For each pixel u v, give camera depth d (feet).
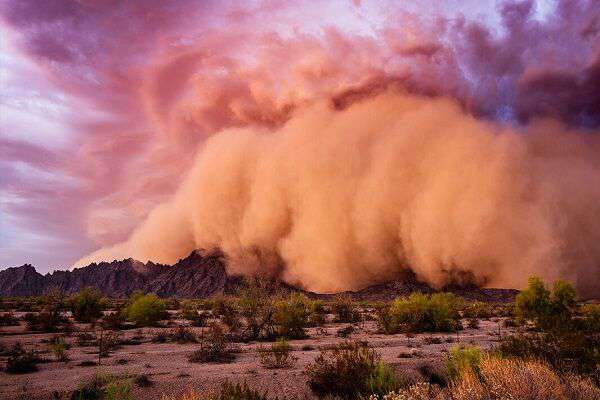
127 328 96.78
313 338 74.59
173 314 145.69
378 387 27.30
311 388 31.71
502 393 18.38
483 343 63.46
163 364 47.67
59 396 31.37
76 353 57.41
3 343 67.26
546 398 18.11
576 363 28.02
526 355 29.37
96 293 121.08
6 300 237.86
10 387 35.40
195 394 28.45
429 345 61.57
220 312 128.26
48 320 95.66
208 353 51.34
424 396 19.66
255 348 60.64
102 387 33.01
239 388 27.45
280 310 78.02
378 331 85.97
